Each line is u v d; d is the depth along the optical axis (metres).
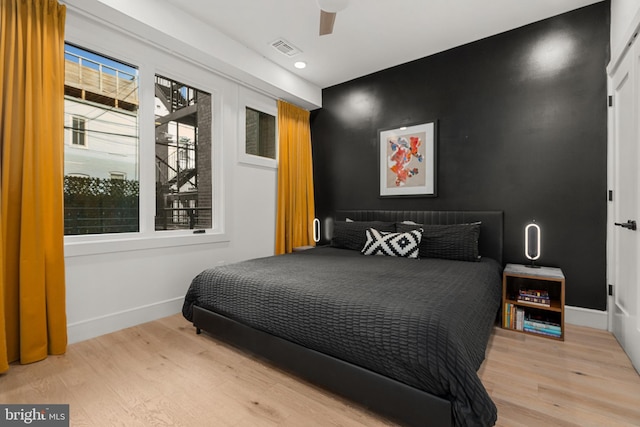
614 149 2.35
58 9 2.07
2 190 1.83
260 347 1.91
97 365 1.92
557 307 2.38
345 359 1.53
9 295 1.89
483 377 1.76
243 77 3.27
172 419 1.43
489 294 2.03
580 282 2.57
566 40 2.62
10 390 1.65
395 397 1.35
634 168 1.90
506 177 2.90
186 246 2.99
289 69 3.67
